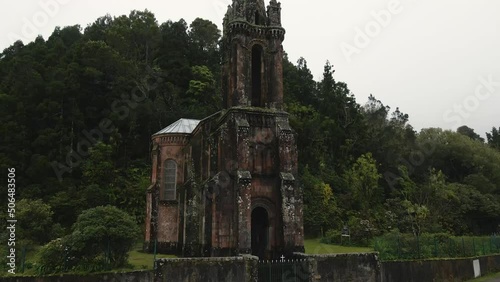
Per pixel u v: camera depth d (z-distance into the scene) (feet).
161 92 263.49
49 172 194.39
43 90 218.79
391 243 114.21
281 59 122.72
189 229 124.06
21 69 229.66
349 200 232.94
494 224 248.52
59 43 264.31
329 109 329.93
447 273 114.52
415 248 115.34
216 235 102.22
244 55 118.32
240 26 118.83
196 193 123.75
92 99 231.30
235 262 85.35
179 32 314.14
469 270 123.34
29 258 100.01
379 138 317.83
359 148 306.96
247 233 99.81
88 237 79.82
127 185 197.16
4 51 293.84
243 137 106.93
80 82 229.04
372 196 240.32
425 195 248.52
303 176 238.48
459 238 136.36
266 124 114.42
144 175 211.00
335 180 254.06
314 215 210.38
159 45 307.99
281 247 104.99
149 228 141.18
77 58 242.17
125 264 85.81
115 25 333.62
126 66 250.78
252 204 107.86
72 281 74.38
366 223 182.80
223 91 126.52
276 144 113.60
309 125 281.33
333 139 302.04
